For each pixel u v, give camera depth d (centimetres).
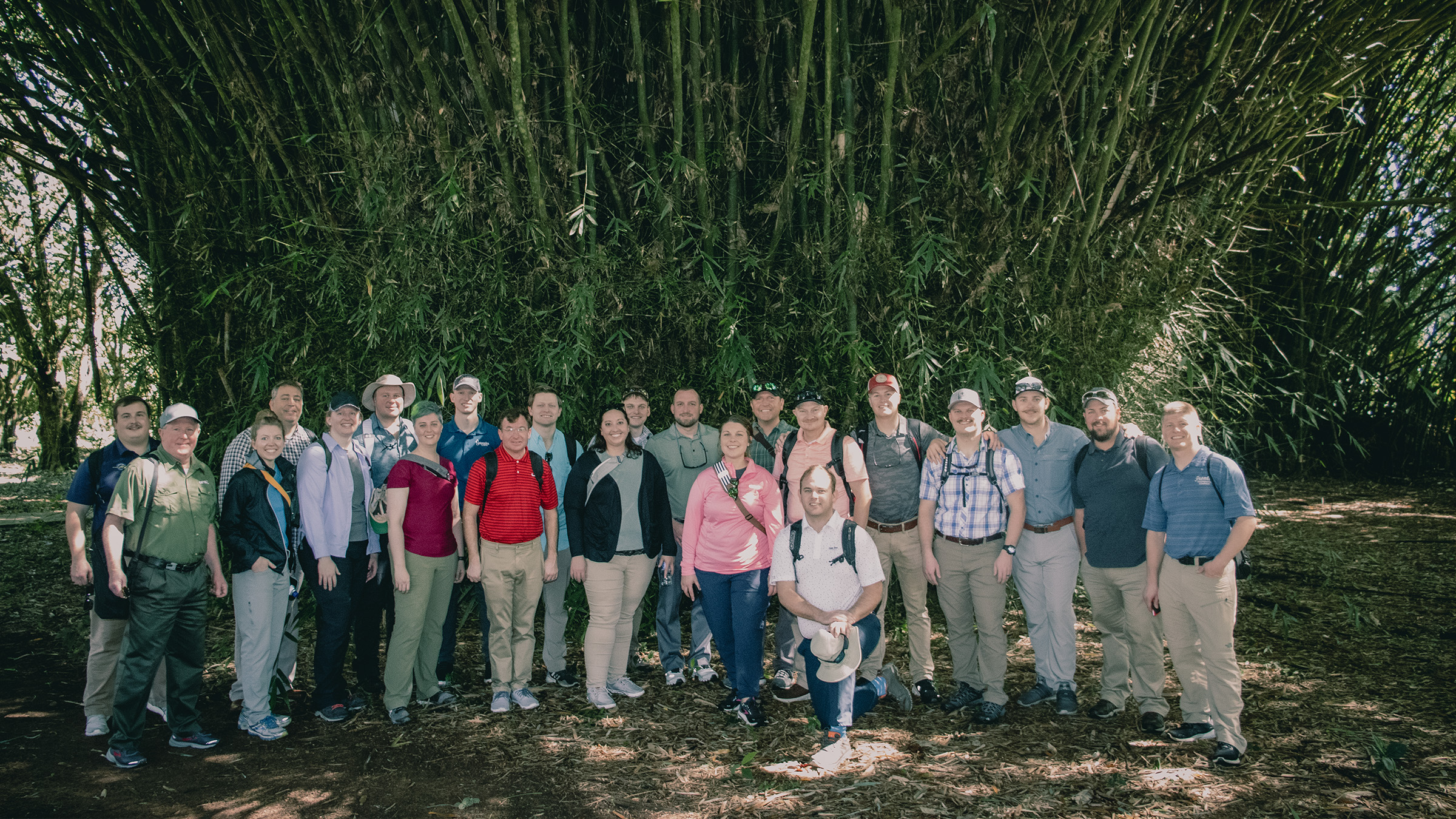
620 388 436
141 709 279
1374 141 809
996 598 320
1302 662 382
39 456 1173
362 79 414
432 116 412
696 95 398
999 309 420
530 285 420
